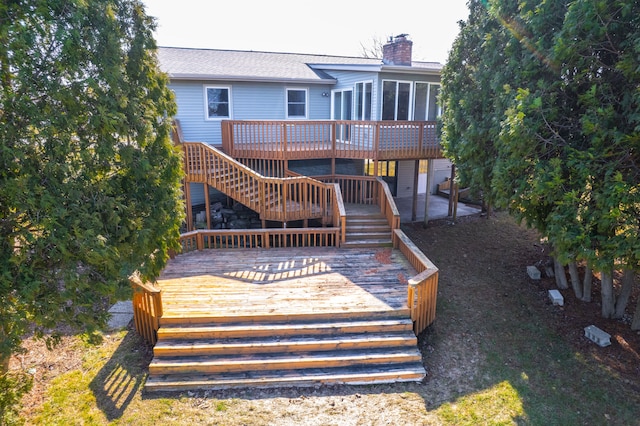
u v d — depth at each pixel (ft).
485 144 29.35
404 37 47.73
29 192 14.30
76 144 16.16
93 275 16.94
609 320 27.53
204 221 44.39
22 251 14.78
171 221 19.89
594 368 22.82
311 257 33.06
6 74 14.58
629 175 18.95
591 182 19.57
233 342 22.21
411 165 60.13
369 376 20.90
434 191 63.36
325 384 20.79
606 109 18.78
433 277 24.88
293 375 20.95
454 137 32.86
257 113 51.26
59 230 14.97
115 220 16.57
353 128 43.93
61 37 14.57
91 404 19.35
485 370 22.33
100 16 16.08
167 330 22.40
